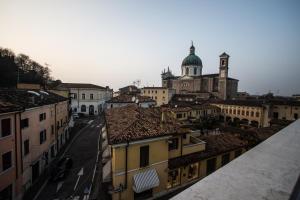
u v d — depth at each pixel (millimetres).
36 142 22375
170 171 16938
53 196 18375
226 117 70000
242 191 1684
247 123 62531
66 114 37812
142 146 14664
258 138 25625
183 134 17688
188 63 111812
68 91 44125
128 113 21156
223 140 22641
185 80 111625
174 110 50375
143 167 14805
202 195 1602
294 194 1656
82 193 18719
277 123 50281
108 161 16516
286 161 2447
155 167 15461
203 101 80688
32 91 28406
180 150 17781
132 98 47938
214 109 67938
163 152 15836
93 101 67000
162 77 142375
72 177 22109
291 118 58375
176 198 1562
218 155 19781
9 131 16984
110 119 20391
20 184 18219
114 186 13711
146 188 14164
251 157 2592
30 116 20969
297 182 1890
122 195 13914
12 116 17297
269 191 1707
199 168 18375
